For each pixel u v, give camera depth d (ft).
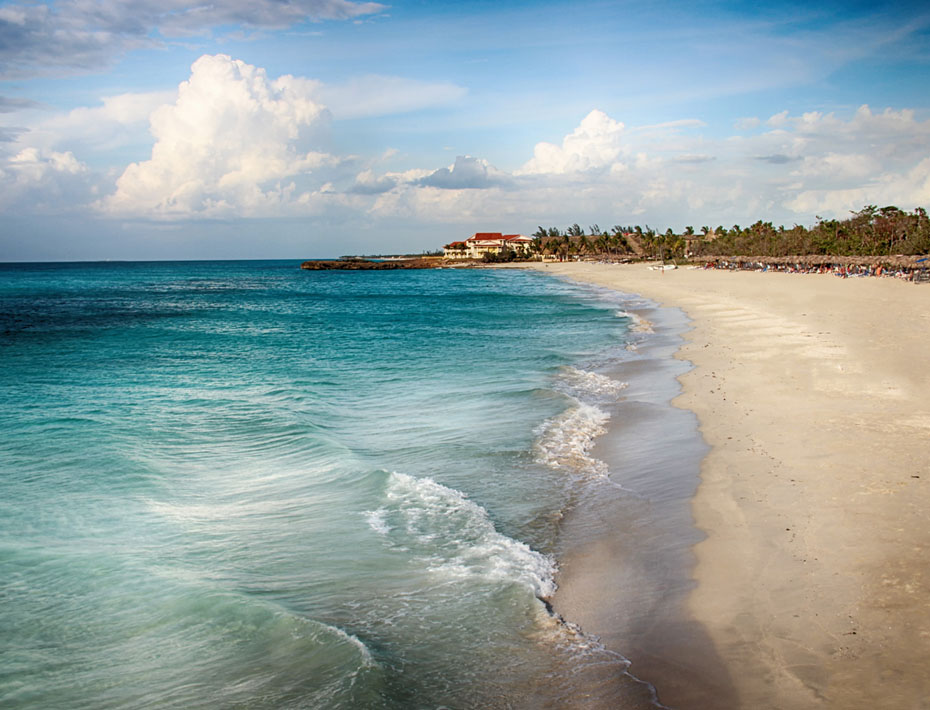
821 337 86.28
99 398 64.28
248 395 65.31
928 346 73.15
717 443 44.45
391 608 25.44
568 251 644.69
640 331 115.03
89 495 37.68
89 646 23.26
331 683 20.72
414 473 41.22
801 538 28.96
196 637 23.62
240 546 30.99
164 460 44.11
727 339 93.20
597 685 20.45
